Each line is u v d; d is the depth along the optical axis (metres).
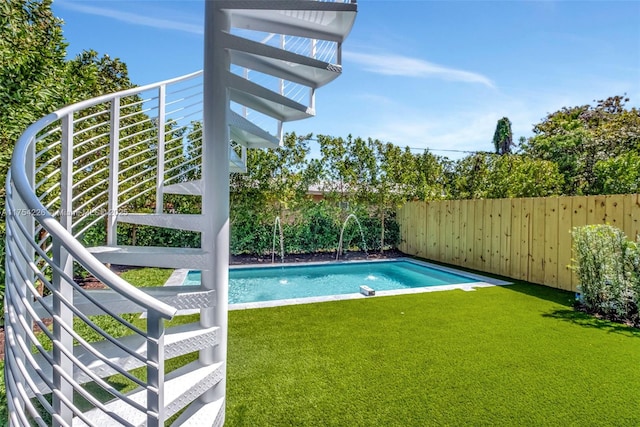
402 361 3.39
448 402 2.69
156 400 1.57
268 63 3.56
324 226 10.98
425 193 11.38
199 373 2.48
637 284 4.52
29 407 1.68
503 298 5.81
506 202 7.78
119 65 7.70
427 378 3.06
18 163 1.89
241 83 2.91
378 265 10.13
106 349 2.44
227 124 2.77
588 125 14.89
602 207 5.83
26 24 3.79
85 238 6.45
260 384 2.97
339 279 8.83
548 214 6.79
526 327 4.38
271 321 4.60
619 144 11.19
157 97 4.16
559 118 16.83
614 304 4.76
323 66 3.36
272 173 10.12
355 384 2.96
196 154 7.69
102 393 2.88
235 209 9.91
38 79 3.89
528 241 7.22
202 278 2.72
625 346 3.76
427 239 10.51
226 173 2.74
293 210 10.63
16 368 1.79
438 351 3.63
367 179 11.00
